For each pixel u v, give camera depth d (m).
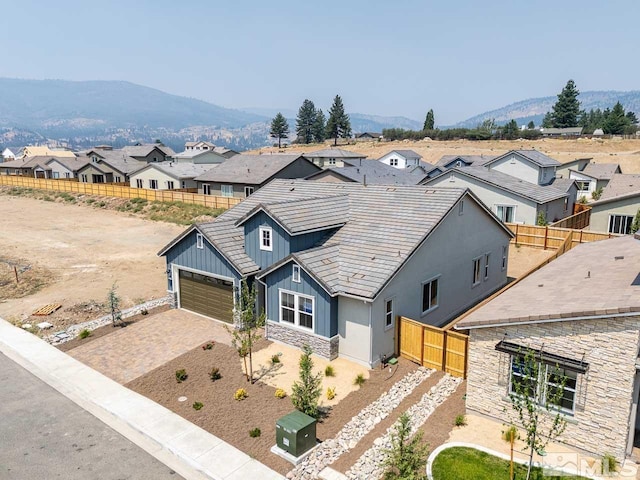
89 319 22.11
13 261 33.12
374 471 11.53
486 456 11.85
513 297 14.70
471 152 105.75
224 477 11.52
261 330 20.16
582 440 11.79
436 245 19.91
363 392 15.38
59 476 11.66
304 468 11.79
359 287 16.56
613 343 11.00
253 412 14.30
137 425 13.71
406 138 132.75
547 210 38.69
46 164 81.19
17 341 19.73
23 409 14.73
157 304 23.98
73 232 43.72
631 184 37.59
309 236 19.73
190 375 16.62
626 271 14.56
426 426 13.39
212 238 20.62
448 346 16.42
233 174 55.31
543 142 112.50
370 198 22.47
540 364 12.05
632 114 153.75
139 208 54.06
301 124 163.88
